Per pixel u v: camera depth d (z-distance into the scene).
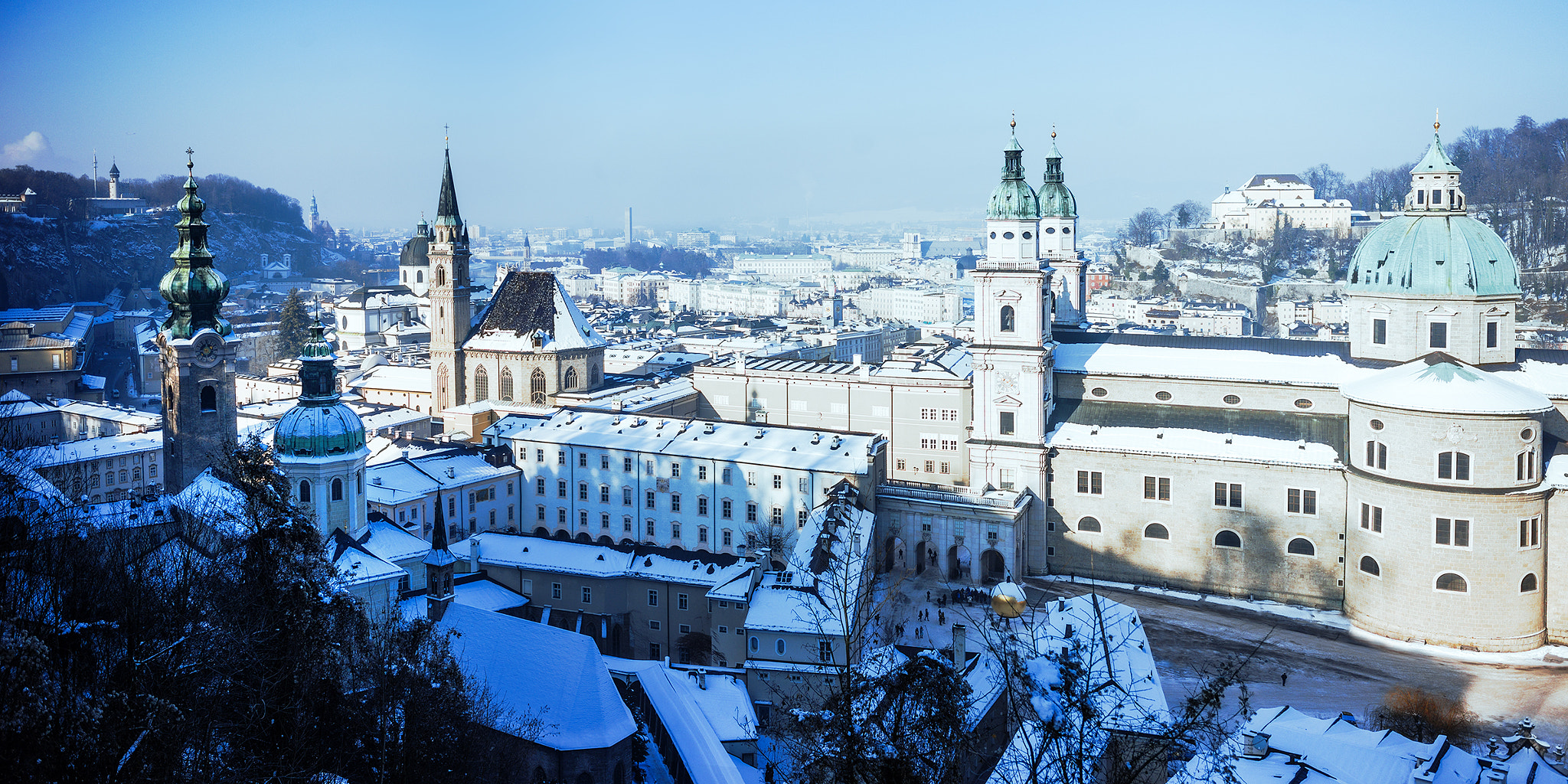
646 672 119.94
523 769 98.31
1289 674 134.00
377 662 91.44
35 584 79.31
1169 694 127.81
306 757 83.69
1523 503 139.62
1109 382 175.00
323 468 123.06
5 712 63.19
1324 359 165.62
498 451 191.38
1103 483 168.62
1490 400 139.25
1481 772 84.88
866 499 167.38
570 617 152.12
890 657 107.88
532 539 160.25
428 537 172.62
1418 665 137.00
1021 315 170.50
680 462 179.00
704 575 146.62
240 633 86.44
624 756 100.25
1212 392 169.12
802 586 134.88
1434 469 141.38
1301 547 157.88
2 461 100.31
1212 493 162.00
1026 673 78.19
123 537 105.00
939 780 65.81
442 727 89.62
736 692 121.56
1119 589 165.38
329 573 99.62
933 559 171.25
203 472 149.00
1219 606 157.75
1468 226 155.50
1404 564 144.00
